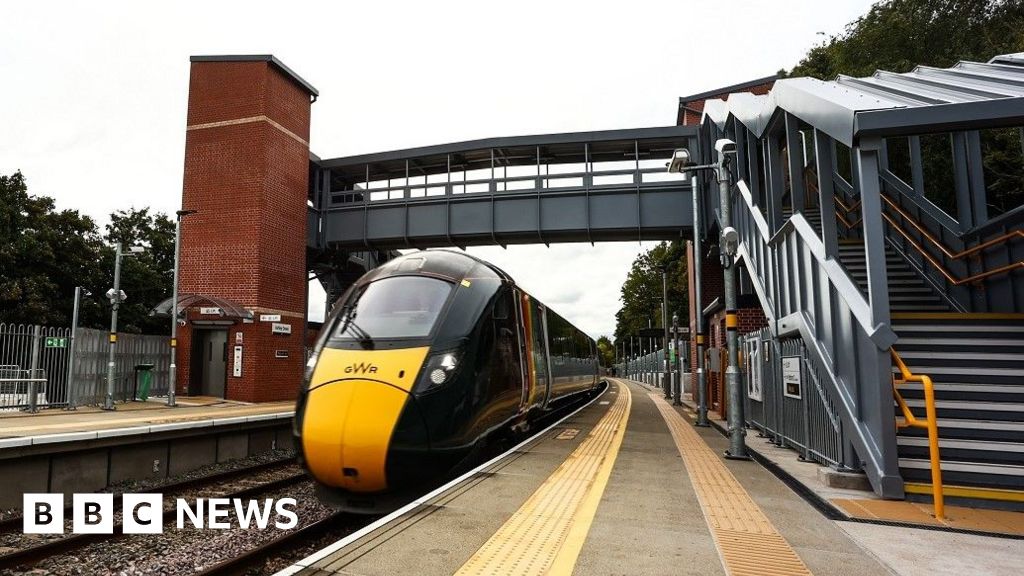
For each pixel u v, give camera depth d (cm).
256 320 1939
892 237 1201
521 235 2150
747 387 1327
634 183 2045
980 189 1004
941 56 1833
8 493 756
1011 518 532
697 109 2456
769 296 1098
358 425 632
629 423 1359
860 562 405
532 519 491
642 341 7581
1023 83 707
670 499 576
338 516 705
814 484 661
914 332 778
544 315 1284
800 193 931
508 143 2162
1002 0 1825
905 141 1673
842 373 720
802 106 805
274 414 1309
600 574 370
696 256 1459
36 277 2530
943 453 632
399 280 804
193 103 2097
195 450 1078
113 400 1520
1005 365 718
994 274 901
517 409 906
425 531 452
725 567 388
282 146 2105
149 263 3375
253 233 1978
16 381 1340
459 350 728
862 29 2064
